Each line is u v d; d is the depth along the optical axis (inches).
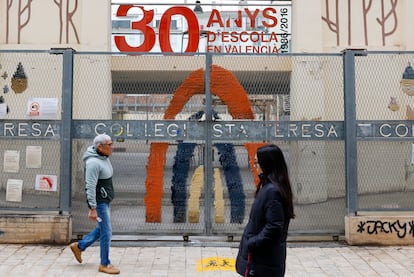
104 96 305.7
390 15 433.1
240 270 137.6
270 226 129.3
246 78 301.1
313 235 276.1
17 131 271.7
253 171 273.9
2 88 282.5
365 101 296.4
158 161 275.3
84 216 276.5
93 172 210.1
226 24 494.6
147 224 273.4
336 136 276.7
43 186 271.3
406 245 267.7
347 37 433.1
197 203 275.4
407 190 273.4
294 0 439.2
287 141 275.6
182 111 277.9
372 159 273.7
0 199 271.6
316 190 276.5
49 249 256.4
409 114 291.1
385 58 344.8
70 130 271.3
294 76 315.6
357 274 217.9
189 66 438.9
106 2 430.6
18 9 431.8
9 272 215.9
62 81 272.8
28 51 270.4
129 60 439.8
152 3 463.5
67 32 432.5
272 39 479.8
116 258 242.1
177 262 235.9
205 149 274.2
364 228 268.2
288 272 221.0
